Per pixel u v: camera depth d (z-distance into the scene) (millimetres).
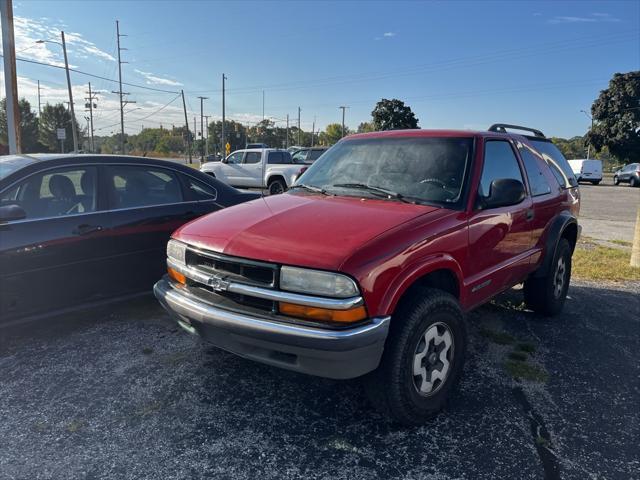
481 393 3365
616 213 16188
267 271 2662
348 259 2514
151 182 4758
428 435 2855
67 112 76188
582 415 3111
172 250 3275
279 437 2797
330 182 3891
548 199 4582
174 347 3957
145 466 2520
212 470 2498
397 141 3955
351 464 2574
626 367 3838
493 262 3688
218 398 3205
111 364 3643
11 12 12117
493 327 4652
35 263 3877
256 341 2652
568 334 4516
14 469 2477
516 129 4918
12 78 12352
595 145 51125
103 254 4285
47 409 3029
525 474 2521
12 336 4133
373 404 2873
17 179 3902
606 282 6504
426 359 2906
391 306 2617
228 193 5324
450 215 3166
